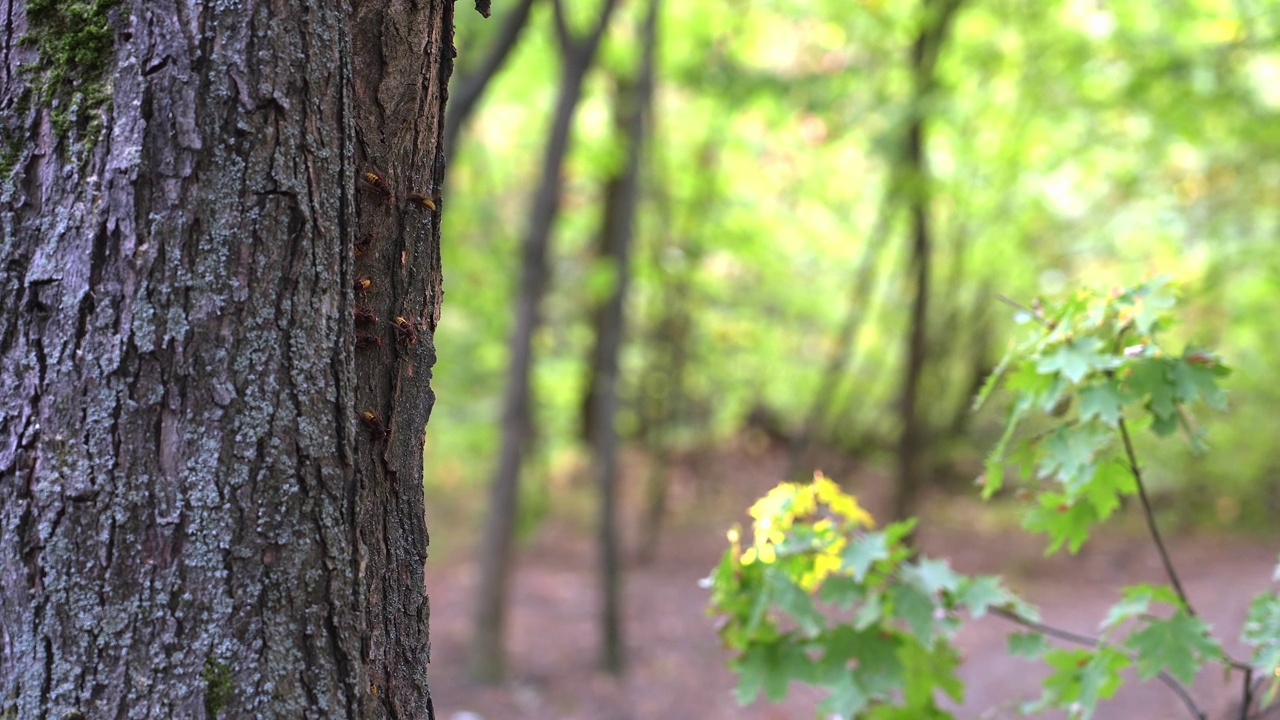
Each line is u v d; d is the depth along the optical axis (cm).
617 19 956
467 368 989
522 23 577
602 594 699
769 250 1204
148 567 122
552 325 1203
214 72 123
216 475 123
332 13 131
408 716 144
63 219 123
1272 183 794
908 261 1040
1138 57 762
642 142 752
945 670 231
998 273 1067
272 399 125
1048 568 988
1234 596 820
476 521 1087
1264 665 196
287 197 126
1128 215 919
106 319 122
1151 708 534
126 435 122
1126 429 211
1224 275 830
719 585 224
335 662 130
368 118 138
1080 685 213
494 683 657
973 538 1098
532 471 1123
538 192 682
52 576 121
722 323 1259
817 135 1002
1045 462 207
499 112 1107
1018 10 817
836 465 1276
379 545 141
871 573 225
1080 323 208
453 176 859
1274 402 1119
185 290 122
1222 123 765
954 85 865
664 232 1099
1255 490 1159
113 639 121
